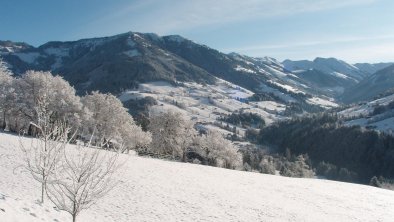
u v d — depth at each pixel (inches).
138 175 1558.8
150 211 1010.1
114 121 3105.3
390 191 2251.5
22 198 709.9
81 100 3294.8
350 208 1529.3
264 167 5012.3
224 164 3868.1
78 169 488.1
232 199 1381.6
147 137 3302.2
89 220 757.9
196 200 1262.3
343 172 6712.6
